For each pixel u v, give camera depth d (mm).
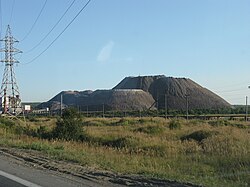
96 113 121000
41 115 113375
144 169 15203
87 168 15266
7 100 75500
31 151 22594
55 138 35000
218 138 28906
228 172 15359
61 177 13008
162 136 36562
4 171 14609
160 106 178625
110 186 11234
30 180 12461
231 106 182125
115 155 21234
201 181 12664
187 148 25656
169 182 11953
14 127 47938
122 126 55312
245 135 31734
